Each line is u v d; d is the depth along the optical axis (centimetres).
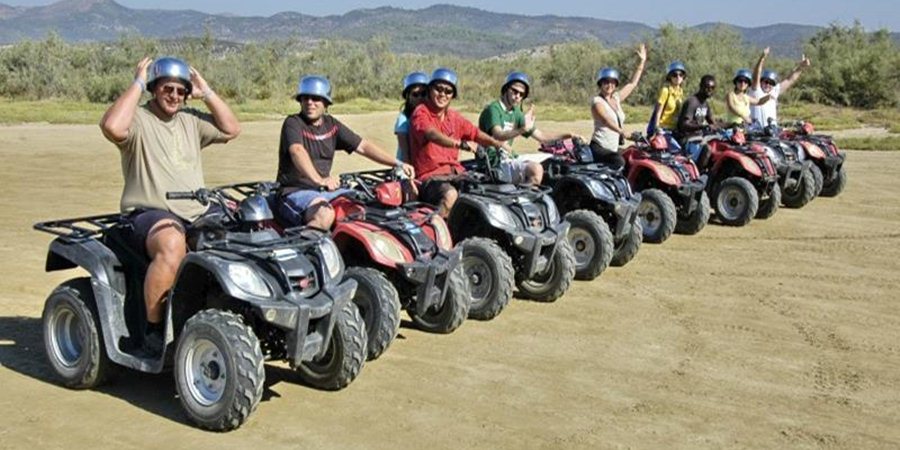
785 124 1439
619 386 573
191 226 524
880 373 609
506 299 698
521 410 529
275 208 640
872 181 1556
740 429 511
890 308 771
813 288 834
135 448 464
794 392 570
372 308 592
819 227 1140
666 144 1054
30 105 3119
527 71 4475
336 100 3903
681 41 4000
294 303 487
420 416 516
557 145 937
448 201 716
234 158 1697
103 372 532
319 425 500
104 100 3500
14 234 968
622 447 482
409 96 780
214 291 527
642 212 1021
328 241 531
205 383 491
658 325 709
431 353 627
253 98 3791
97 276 522
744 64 3909
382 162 669
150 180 532
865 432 511
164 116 539
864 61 3575
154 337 529
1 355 595
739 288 830
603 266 832
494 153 789
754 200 1122
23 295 738
